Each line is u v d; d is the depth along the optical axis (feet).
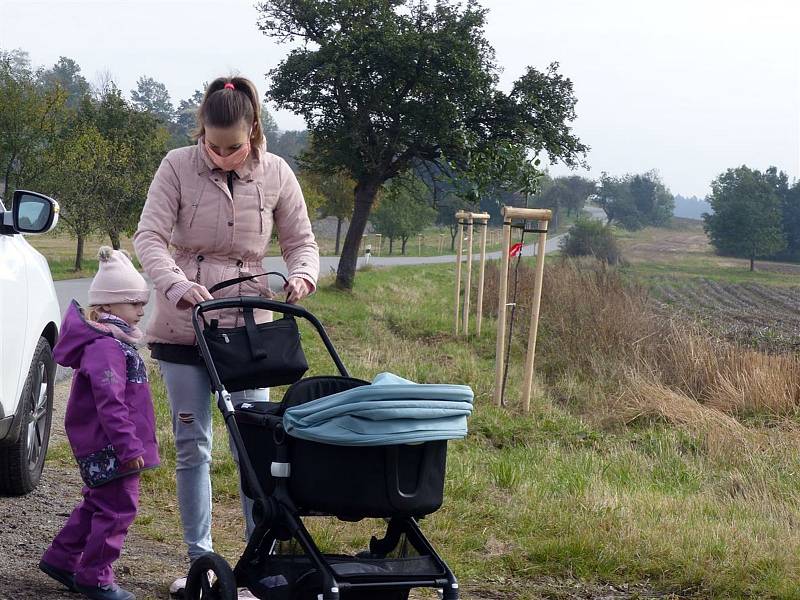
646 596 16.83
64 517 18.21
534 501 22.18
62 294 76.79
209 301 13.46
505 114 98.12
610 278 66.54
